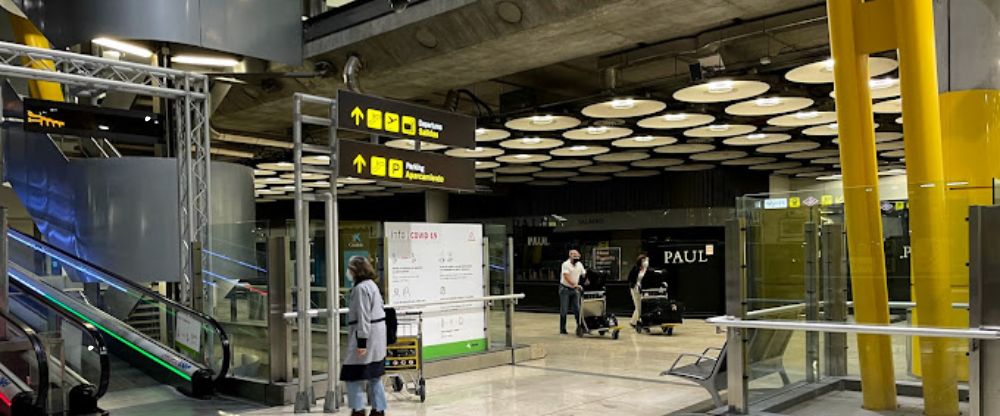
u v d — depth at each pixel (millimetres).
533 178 24875
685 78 11766
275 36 12047
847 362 7359
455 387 8844
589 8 8852
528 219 28219
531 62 10992
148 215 10750
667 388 8680
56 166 11453
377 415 6840
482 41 10109
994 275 5070
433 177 8672
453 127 8984
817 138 16891
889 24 6574
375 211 31578
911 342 6711
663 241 18875
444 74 11688
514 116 13180
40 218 11828
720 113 13312
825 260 6684
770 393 6617
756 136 15977
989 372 5094
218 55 11836
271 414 7566
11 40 14328
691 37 11711
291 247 8375
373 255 9164
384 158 8039
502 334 10953
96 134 9703
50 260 11688
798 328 5832
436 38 10477
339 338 8367
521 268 23109
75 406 7344
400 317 8211
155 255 10719
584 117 13562
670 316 14391
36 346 6633
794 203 6543
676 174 24219
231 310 9086
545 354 11609
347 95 7574
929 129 6402
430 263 9688
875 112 13125
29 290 8133
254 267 8625
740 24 10859
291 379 8273
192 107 10797
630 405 7750
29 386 6883
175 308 8945
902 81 6484
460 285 10109
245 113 14750
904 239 6309
